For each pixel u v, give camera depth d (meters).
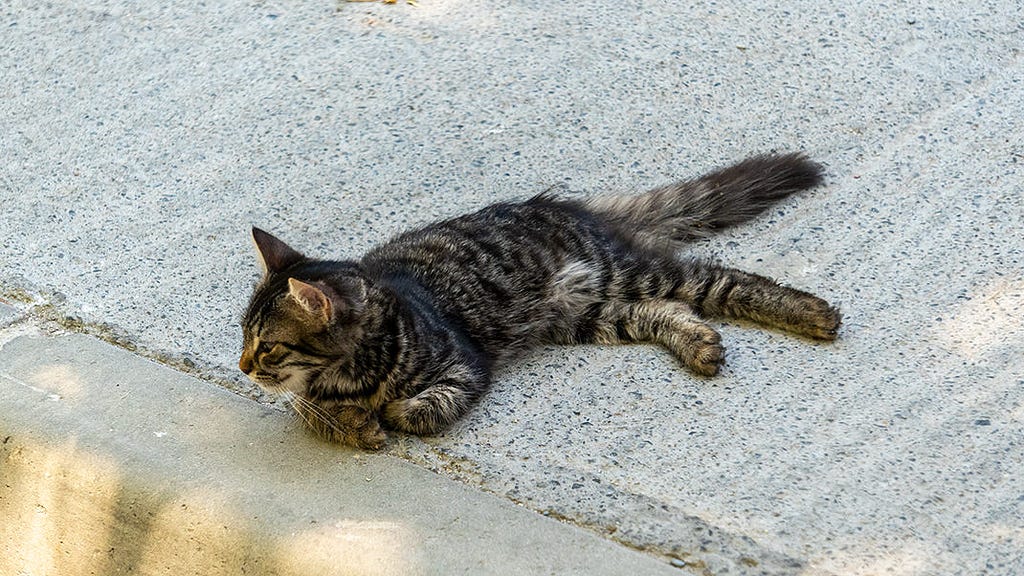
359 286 2.66
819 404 2.64
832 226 2.90
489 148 3.03
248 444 2.62
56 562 2.64
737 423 2.62
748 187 2.91
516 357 2.76
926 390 2.65
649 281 2.81
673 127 3.05
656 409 2.65
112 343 2.77
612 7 3.26
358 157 3.02
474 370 2.67
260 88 3.14
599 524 2.52
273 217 2.95
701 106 3.09
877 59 3.16
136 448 2.61
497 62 3.16
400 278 2.74
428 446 2.62
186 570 2.56
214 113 3.11
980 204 2.91
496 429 2.63
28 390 2.69
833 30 3.21
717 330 2.77
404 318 2.67
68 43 3.25
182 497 2.56
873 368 2.69
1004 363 2.68
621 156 3.02
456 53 3.18
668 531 2.51
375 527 2.51
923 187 2.95
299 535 2.51
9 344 2.76
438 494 2.55
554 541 2.49
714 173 2.94
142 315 2.80
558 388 2.69
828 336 2.73
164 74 3.19
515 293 2.77
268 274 2.69
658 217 2.90
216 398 2.68
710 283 2.79
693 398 2.66
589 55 3.16
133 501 2.57
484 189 2.97
